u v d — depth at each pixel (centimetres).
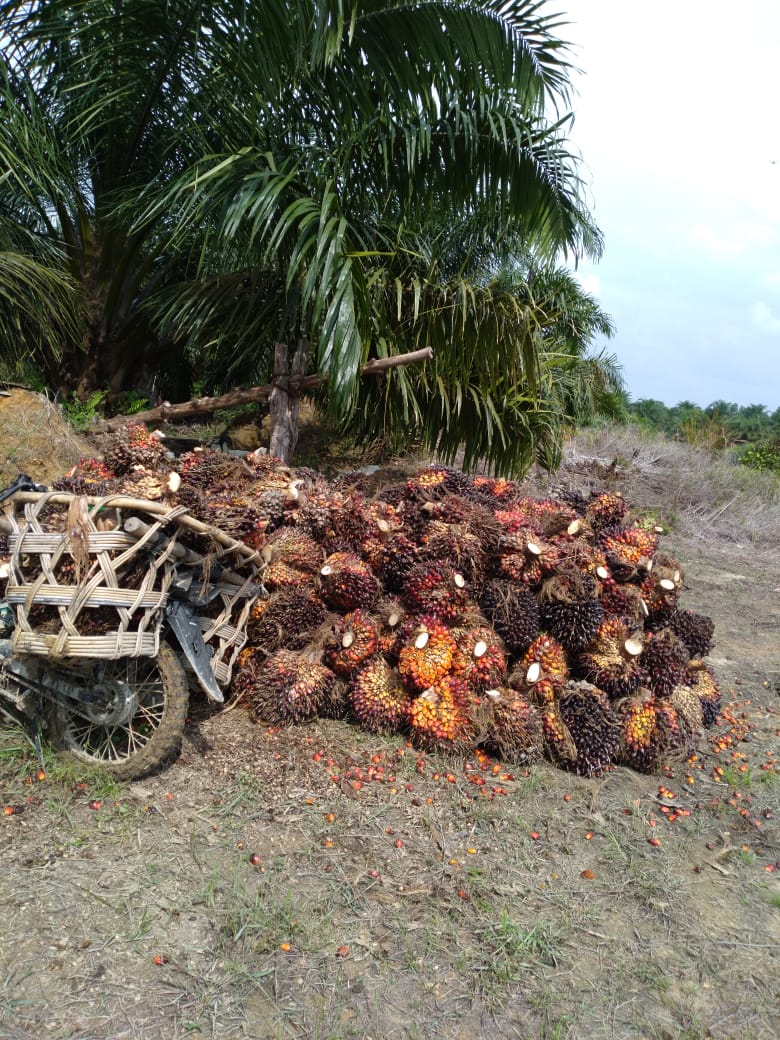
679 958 221
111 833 251
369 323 559
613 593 374
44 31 563
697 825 295
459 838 268
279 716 325
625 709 340
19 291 581
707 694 393
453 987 202
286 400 596
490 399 665
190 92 593
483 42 570
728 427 1967
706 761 357
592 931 229
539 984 205
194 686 332
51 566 260
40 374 715
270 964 203
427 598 341
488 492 449
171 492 309
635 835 283
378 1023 189
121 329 703
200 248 668
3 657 273
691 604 709
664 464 1282
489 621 350
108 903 220
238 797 277
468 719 320
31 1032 176
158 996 190
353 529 371
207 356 717
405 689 336
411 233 653
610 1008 200
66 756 283
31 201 636
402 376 627
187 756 300
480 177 648
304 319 581
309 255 562
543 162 640
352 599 352
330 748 315
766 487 1279
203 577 288
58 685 275
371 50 549
